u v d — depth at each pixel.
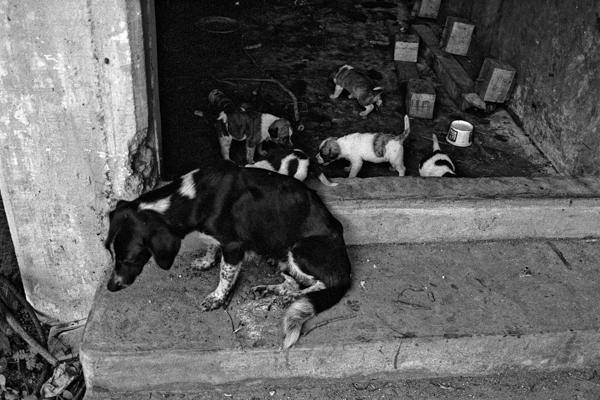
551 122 3.18
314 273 2.33
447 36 3.81
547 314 2.40
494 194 2.57
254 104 3.42
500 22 3.63
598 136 2.87
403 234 2.58
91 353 2.22
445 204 2.54
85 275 2.58
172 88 3.49
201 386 2.32
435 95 3.41
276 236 2.31
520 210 2.57
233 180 2.27
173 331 2.28
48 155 2.35
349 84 3.43
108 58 2.22
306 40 4.03
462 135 3.25
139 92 2.30
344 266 2.35
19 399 2.52
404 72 3.73
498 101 3.48
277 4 4.39
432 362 2.36
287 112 3.40
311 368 2.32
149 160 2.43
